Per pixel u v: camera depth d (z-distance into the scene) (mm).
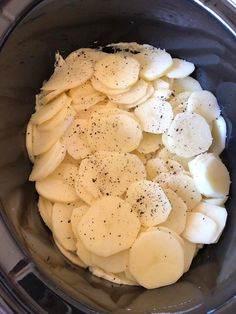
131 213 305
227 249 307
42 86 335
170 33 338
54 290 241
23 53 295
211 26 303
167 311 262
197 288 284
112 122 329
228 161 343
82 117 332
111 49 356
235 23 294
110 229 299
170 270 299
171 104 346
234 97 329
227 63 317
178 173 331
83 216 302
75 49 349
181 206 315
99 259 299
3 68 275
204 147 336
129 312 259
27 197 307
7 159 284
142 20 333
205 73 349
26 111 322
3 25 267
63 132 319
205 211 323
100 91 335
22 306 235
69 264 304
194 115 337
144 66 343
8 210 256
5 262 236
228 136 343
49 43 323
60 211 311
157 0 309
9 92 290
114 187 315
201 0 294
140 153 337
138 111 337
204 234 312
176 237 304
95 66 340
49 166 311
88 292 271
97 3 312
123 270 301
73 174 319
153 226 305
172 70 344
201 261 316
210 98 346
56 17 303
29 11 274
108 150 326
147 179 329
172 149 333
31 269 239
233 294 260
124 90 333
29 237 270
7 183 275
